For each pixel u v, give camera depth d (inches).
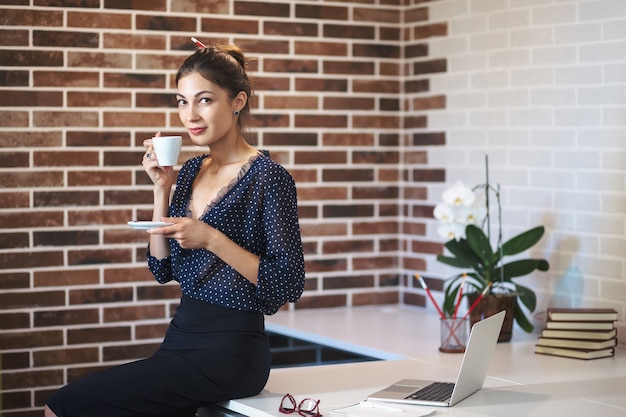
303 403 110.3
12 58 161.8
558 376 126.6
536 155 163.9
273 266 108.6
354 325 167.6
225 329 110.8
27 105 162.9
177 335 112.7
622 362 136.8
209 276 111.3
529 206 165.6
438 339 154.4
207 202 113.7
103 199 167.9
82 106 165.9
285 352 173.9
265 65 178.2
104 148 167.5
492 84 171.5
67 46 164.7
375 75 187.0
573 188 157.9
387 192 189.2
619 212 150.6
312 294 184.4
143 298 171.5
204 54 110.7
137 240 170.4
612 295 152.0
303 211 182.7
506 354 141.9
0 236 162.4
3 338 163.5
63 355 167.0
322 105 183.0
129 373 106.2
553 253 161.6
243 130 116.6
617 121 150.6
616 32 150.4
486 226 174.4
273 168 111.1
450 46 179.5
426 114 184.9
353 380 123.0
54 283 165.9
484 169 173.8
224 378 109.1
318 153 183.2
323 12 182.2
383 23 187.2
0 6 160.9
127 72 168.2
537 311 164.6
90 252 167.6
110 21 166.9
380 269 189.6
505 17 168.6
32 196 163.9
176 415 108.9
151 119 170.1
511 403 111.0
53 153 164.6
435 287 183.8
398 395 111.5
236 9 175.5
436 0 181.9
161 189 116.5
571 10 157.2
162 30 170.2
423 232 186.1
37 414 165.9
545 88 162.1
